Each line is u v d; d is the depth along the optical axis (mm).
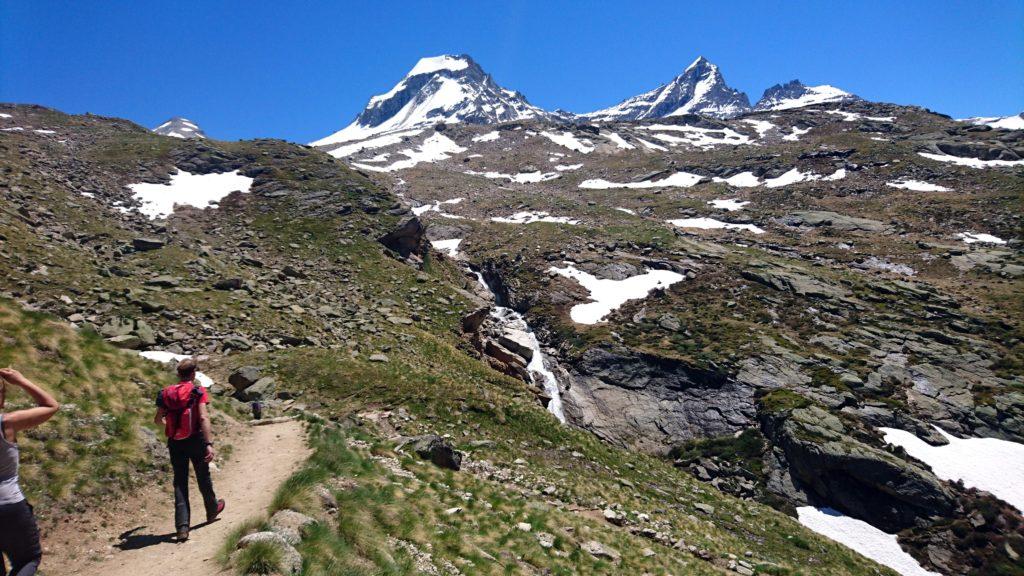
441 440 22359
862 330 60219
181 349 31906
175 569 7930
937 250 86688
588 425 51438
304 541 8859
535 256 88938
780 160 149625
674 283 75625
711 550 22844
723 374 52312
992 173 120125
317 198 85500
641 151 189625
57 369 13516
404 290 62500
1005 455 41469
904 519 37219
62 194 59844
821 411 45969
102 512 10047
